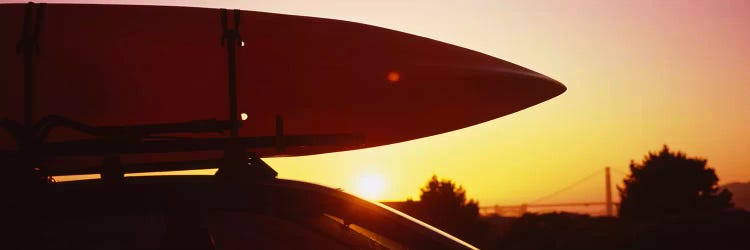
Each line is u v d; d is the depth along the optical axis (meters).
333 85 4.15
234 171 2.53
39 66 3.86
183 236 2.38
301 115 4.36
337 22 4.30
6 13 3.85
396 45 4.40
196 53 3.93
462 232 28.47
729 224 17.81
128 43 3.91
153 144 2.57
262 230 2.41
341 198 2.47
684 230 18.14
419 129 5.01
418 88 4.43
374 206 2.49
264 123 4.37
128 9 4.05
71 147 2.55
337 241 2.40
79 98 4.02
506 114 5.25
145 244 2.38
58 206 2.39
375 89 4.26
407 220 2.47
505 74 4.79
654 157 43.75
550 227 24.19
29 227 2.35
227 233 2.40
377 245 2.40
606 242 19.05
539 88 5.10
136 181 2.46
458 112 4.87
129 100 4.11
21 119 4.07
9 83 3.90
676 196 42.28
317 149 4.96
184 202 2.43
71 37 3.86
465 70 4.57
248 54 3.96
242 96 4.16
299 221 2.43
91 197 2.42
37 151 2.56
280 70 3.97
